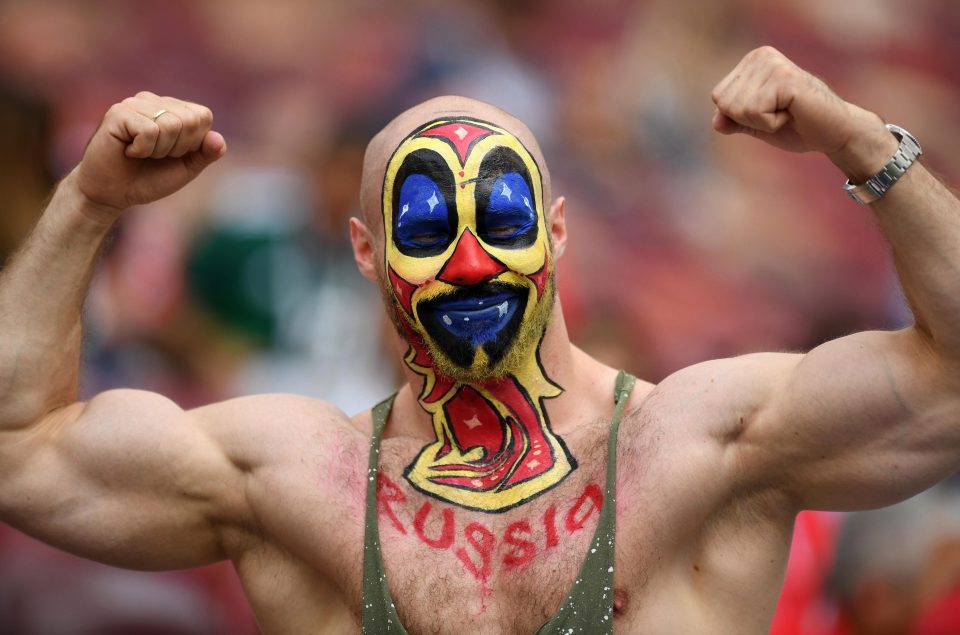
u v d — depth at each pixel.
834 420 9.96
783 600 17.05
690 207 31.23
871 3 36.84
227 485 11.14
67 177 11.54
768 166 32.44
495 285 10.97
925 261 9.55
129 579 17.81
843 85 36.34
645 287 29.58
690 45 33.34
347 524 10.73
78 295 11.48
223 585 18.38
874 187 9.66
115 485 11.20
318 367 22.36
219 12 31.03
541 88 31.50
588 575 10.22
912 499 17.77
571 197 30.50
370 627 10.42
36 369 11.23
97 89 30.11
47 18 30.23
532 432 11.20
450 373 11.12
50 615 17.47
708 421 10.48
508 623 10.32
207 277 22.77
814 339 29.92
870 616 17.44
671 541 10.35
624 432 10.77
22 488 11.20
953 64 37.28
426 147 11.23
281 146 29.22
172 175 11.29
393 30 31.33
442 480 10.98
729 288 30.31
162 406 11.41
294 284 22.89
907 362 9.83
